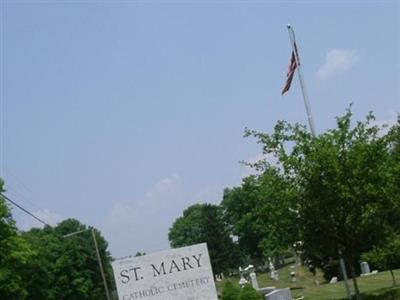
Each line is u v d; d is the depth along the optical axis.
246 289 50.50
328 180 21.31
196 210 155.62
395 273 48.53
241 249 125.56
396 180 21.97
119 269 25.39
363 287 43.50
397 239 32.41
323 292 48.03
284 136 22.52
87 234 113.56
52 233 100.44
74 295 95.19
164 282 25.48
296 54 29.27
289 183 22.06
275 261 120.44
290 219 22.16
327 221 21.64
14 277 52.19
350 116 22.34
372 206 21.27
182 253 25.72
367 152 21.47
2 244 51.94
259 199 22.97
